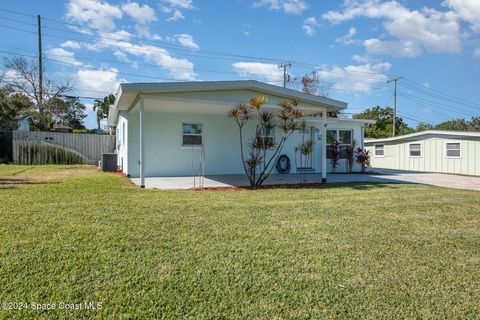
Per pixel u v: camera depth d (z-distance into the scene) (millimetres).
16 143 14797
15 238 3324
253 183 8656
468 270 2848
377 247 3389
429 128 35469
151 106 9594
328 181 10125
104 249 3096
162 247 3209
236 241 3455
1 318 1966
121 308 2113
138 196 6078
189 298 2258
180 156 11203
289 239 3574
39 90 25422
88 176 9367
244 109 8477
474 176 13141
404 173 14297
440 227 4277
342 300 2283
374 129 31609
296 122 9234
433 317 2090
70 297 2221
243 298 2275
